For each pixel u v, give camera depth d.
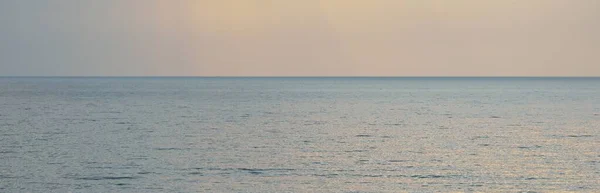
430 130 120.25
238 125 129.88
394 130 120.38
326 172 74.94
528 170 76.00
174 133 113.50
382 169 76.81
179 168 76.94
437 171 75.56
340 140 103.81
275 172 74.88
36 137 106.38
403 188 67.00
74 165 78.62
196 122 136.50
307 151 90.94
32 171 74.75
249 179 71.12
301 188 67.00
